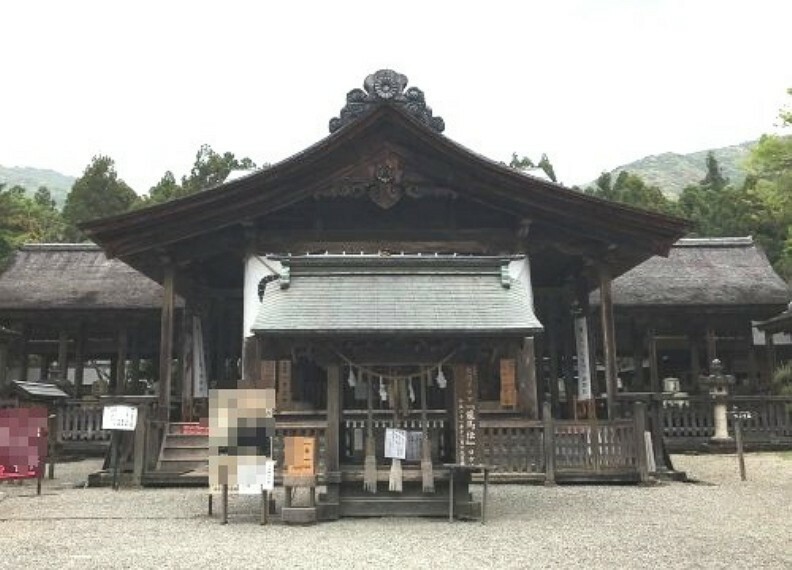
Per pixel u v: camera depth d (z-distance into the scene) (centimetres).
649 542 868
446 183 1778
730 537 901
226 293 2266
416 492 1058
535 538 892
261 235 1791
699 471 1702
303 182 1758
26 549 838
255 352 1722
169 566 746
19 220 4628
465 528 963
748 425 2272
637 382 2828
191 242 1803
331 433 1045
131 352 2791
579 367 2123
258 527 980
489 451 1431
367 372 1043
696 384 2766
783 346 3069
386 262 1129
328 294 1077
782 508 1136
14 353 3112
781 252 4103
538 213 1783
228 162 5331
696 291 2769
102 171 5341
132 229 1716
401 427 1109
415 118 1728
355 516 1046
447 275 1128
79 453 2227
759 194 3538
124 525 1003
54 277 2841
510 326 1011
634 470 1433
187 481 1459
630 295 2720
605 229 1775
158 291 2703
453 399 1084
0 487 1462
